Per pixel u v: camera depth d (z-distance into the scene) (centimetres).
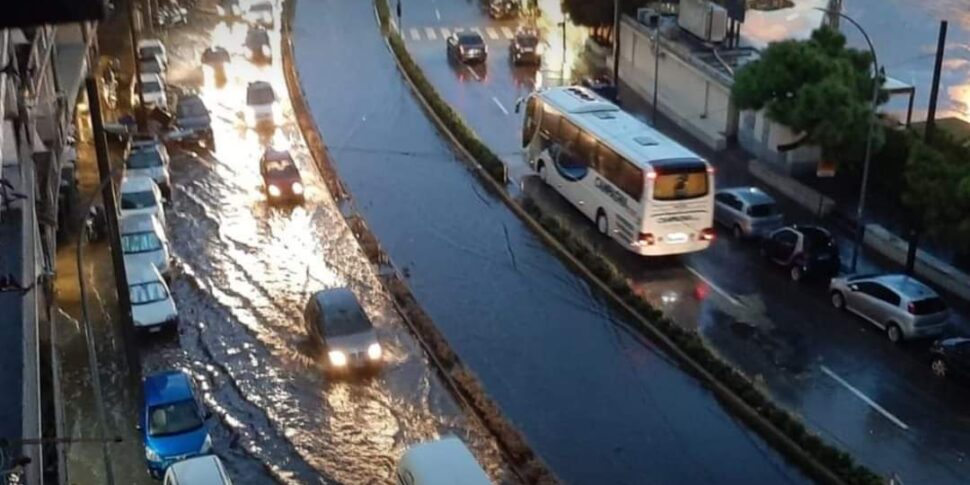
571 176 5228
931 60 7288
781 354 3931
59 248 4566
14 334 2312
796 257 4459
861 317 4122
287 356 3959
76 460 3328
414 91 7056
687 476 3291
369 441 3466
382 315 4262
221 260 4738
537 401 3694
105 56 6900
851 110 4834
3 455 1777
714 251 4775
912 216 4516
